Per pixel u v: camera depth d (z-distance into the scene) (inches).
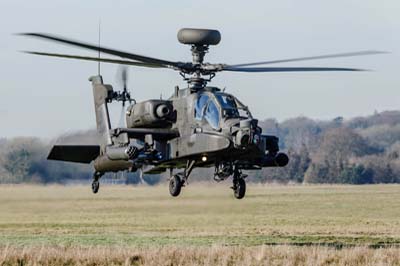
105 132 2751.0
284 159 2365.9
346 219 4790.8
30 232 3767.2
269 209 5674.2
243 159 2349.9
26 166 5615.2
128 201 5738.2
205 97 2367.1
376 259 2314.2
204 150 2322.8
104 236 3452.3
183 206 4493.1
